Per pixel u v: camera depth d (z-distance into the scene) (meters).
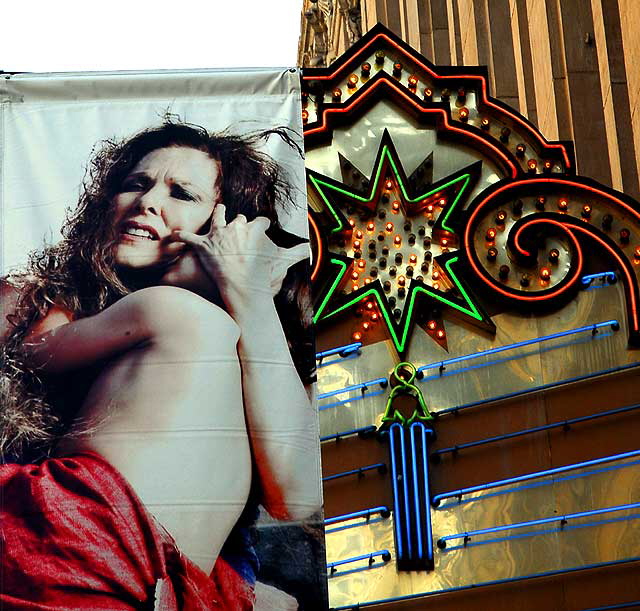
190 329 15.88
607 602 17.80
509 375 19.00
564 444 18.61
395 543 18.08
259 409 15.63
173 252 16.17
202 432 15.52
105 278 16.06
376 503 18.36
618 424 18.70
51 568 15.01
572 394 18.88
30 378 15.68
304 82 20.89
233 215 16.31
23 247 16.09
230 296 16.02
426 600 17.86
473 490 18.31
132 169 16.42
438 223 19.86
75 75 16.66
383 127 20.66
